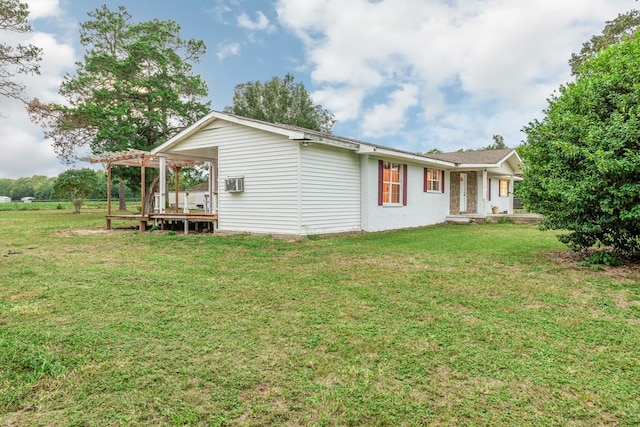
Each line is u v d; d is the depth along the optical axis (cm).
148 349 285
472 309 380
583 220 572
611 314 363
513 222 1527
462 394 224
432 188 1520
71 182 2684
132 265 617
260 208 1014
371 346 291
